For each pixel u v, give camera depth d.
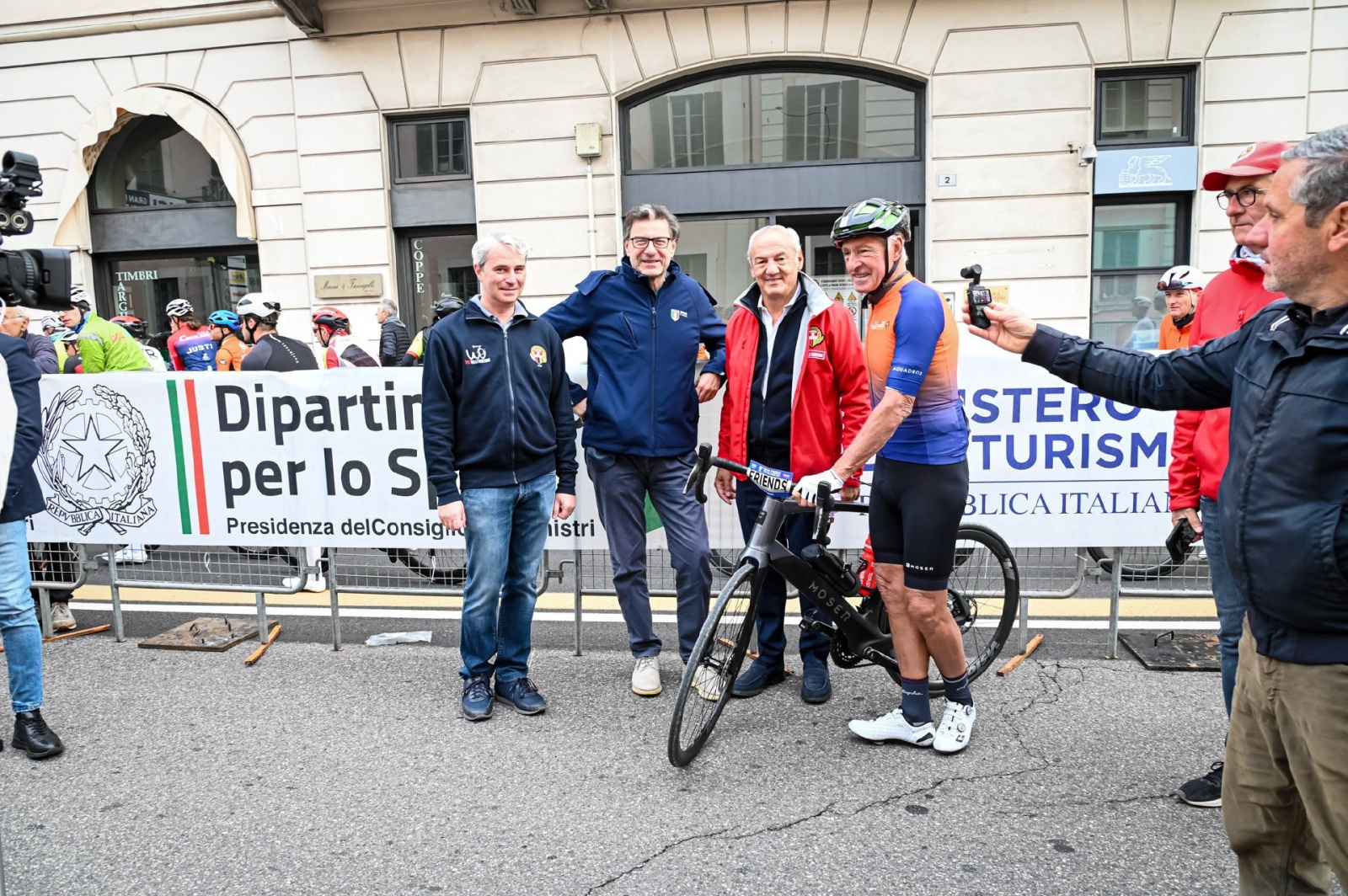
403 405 3.88
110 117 9.67
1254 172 2.39
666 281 3.47
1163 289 5.70
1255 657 1.68
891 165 8.84
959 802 2.63
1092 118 8.38
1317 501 1.51
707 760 2.93
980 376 3.71
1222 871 2.28
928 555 2.78
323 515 4.00
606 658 3.94
